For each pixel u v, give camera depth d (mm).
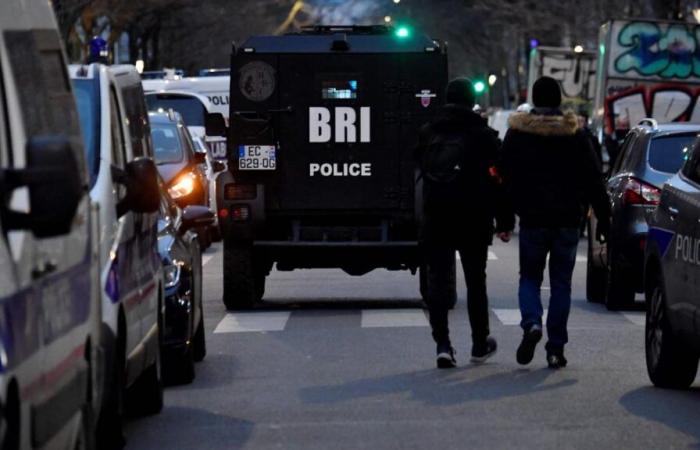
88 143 20703
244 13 187750
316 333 33562
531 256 27172
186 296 25891
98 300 16734
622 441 20875
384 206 39469
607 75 85125
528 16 158250
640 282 37531
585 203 27531
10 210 12055
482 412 23125
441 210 27156
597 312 37812
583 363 28281
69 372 14586
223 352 30594
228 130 39281
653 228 25734
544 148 27000
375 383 26078
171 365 25938
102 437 19844
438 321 27641
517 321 35500
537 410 23250
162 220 26250
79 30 148875
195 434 21703
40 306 13258
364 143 39406
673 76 84750
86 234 15680
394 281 46906
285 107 39344
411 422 22344
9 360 11984
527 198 27047
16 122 13383
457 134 27141
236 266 38750
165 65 181000
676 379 25156
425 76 39312
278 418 22906
